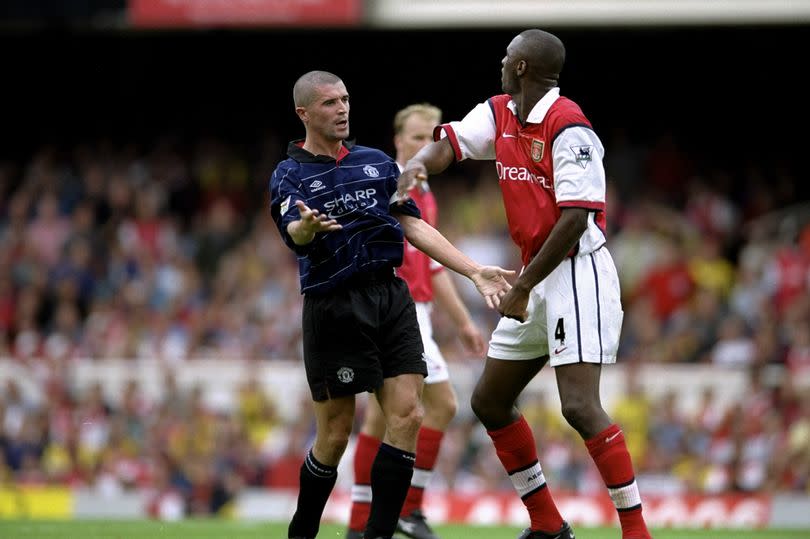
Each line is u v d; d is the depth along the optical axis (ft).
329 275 68.33
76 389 154.61
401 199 68.13
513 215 70.18
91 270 195.42
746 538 100.17
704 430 143.23
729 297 184.14
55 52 225.35
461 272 68.59
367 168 69.36
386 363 69.21
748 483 139.64
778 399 145.59
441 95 225.35
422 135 92.27
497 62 219.61
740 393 146.92
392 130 226.99
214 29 204.23
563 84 228.22
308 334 69.36
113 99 233.76
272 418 149.79
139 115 234.79
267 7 187.42
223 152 228.43
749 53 220.02
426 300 90.38
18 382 154.40
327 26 188.55
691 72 224.94
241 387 151.33
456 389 145.48
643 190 216.95
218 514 140.97
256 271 189.06
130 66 229.25
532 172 69.05
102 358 173.47
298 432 144.56
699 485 139.95
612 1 185.47
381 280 69.21
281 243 194.08
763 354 159.12
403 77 224.33
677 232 199.52
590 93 228.84
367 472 86.53
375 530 68.18
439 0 186.60
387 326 69.10
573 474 139.23
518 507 127.44
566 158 67.00
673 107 227.61
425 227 70.13
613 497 68.18
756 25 191.21
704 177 220.43
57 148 233.35
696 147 226.58
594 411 68.28
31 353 177.58
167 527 102.47
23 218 204.95
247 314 179.63
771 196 217.56
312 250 68.08
